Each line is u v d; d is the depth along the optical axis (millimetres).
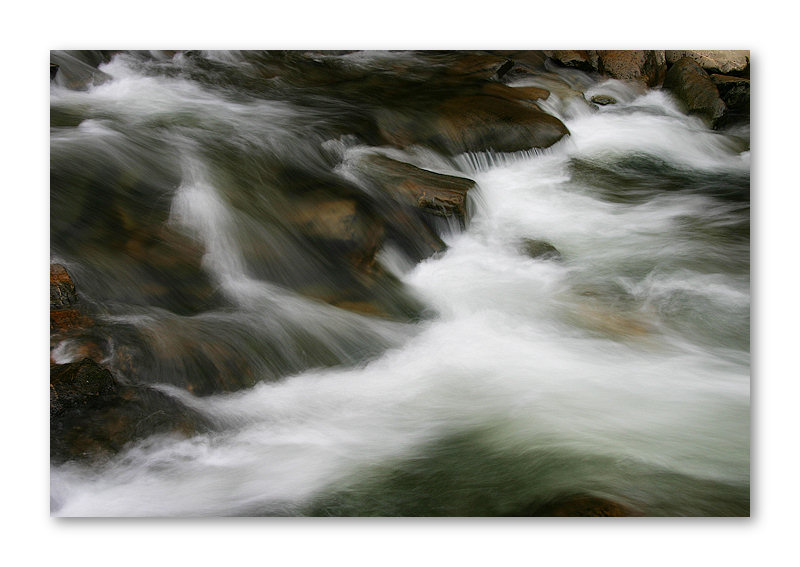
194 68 5922
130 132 4953
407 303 4465
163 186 4605
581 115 6812
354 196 4738
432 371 4023
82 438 3391
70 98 5367
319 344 4086
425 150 5562
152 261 4164
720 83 7051
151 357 3664
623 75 7324
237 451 3514
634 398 3855
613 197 5750
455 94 6168
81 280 3963
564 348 4207
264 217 4555
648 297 4629
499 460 3482
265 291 4277
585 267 4883
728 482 3430
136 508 3334
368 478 3412
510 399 3834
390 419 3711
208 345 3822
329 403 3797
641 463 3469
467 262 4836
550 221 5375
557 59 7332
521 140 5855
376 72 6461
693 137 6672
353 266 4480
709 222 5410
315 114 5617
